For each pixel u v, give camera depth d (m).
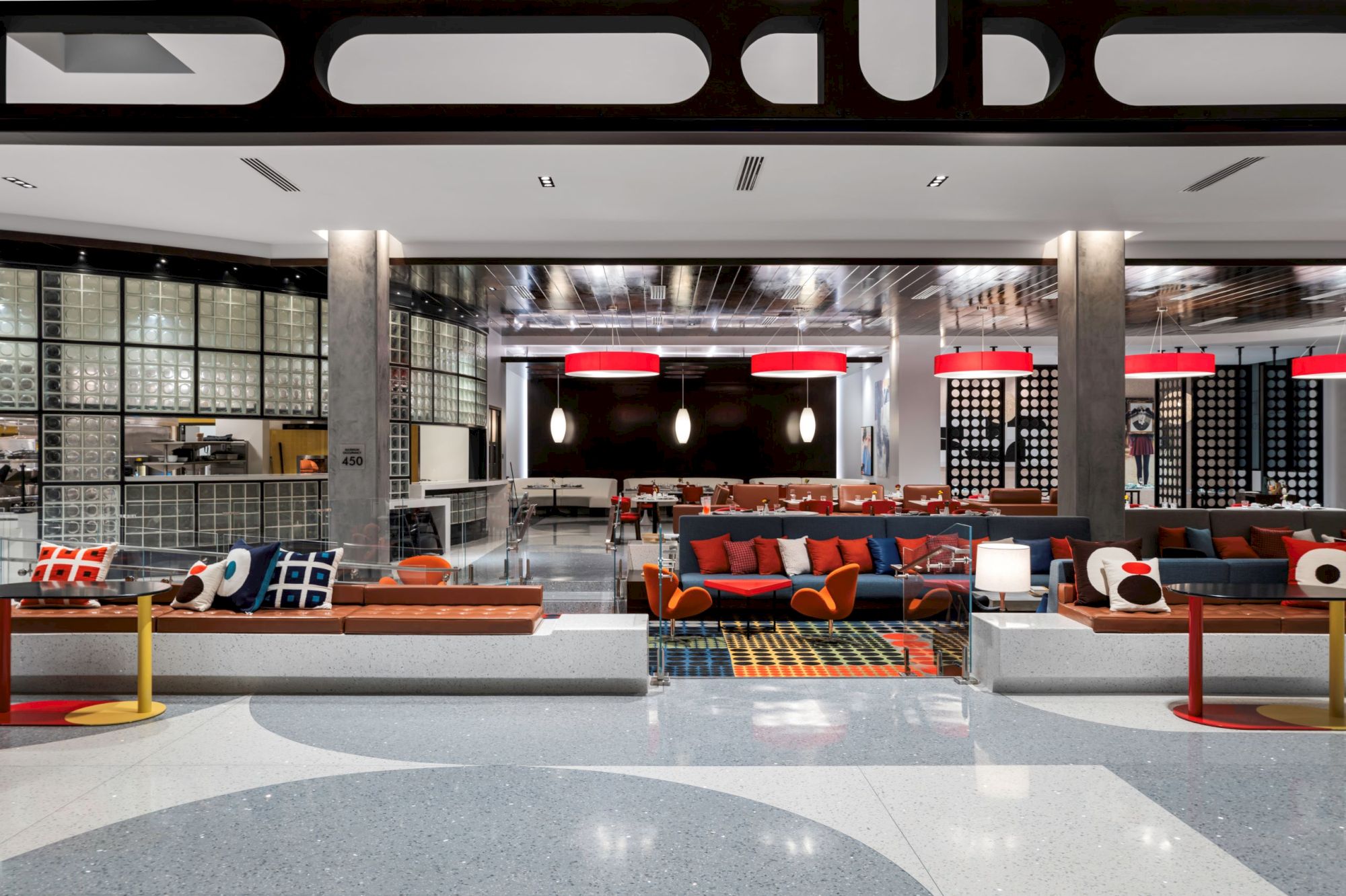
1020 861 3.11
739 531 8.21
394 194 7.26
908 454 16.17
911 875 3.00
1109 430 8.60
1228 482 17.55
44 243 8.18
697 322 14.16
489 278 10.28
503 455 17.19
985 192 7.21
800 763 4.11
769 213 7.86
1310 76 5.03
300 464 11.22
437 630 5.30
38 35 4.55
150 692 4.88
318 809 3.55
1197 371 11.31
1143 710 5.03
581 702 5.16
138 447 10.80
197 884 2.92
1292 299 11.66
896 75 4.92
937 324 14.46
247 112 2.43
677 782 3.86
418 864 3.07
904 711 4.98
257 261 9.20
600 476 21.69
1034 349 16.72
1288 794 3.74
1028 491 14.59
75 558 6.21
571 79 5.07
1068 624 5.57
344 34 2.50
